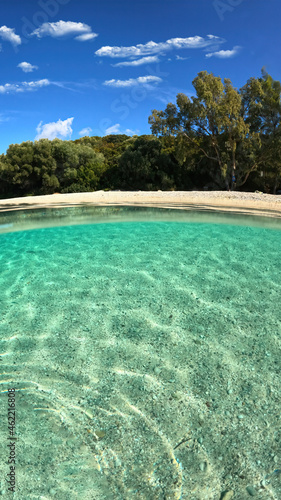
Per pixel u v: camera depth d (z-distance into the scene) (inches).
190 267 214.4
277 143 743.1
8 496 73.2
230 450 84.3
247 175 802.8
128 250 251.9
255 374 113.0
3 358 123.7
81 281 195.6
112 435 88.9
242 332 139.3
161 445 86.0
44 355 125.4
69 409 97.8
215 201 421.4
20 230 316.8
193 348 128.6
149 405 99.6
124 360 121.9
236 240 271.7
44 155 930.1
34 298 174.7
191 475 77.9
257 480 76.4
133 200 439.8
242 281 191.0
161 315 154.6
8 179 928.3
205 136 822.5
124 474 78.3
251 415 95.2
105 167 962.7
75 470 79.0
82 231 311.1
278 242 263.6
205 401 101.1
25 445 85.5
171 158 919.7
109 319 151.9
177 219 346.9
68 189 911.0
